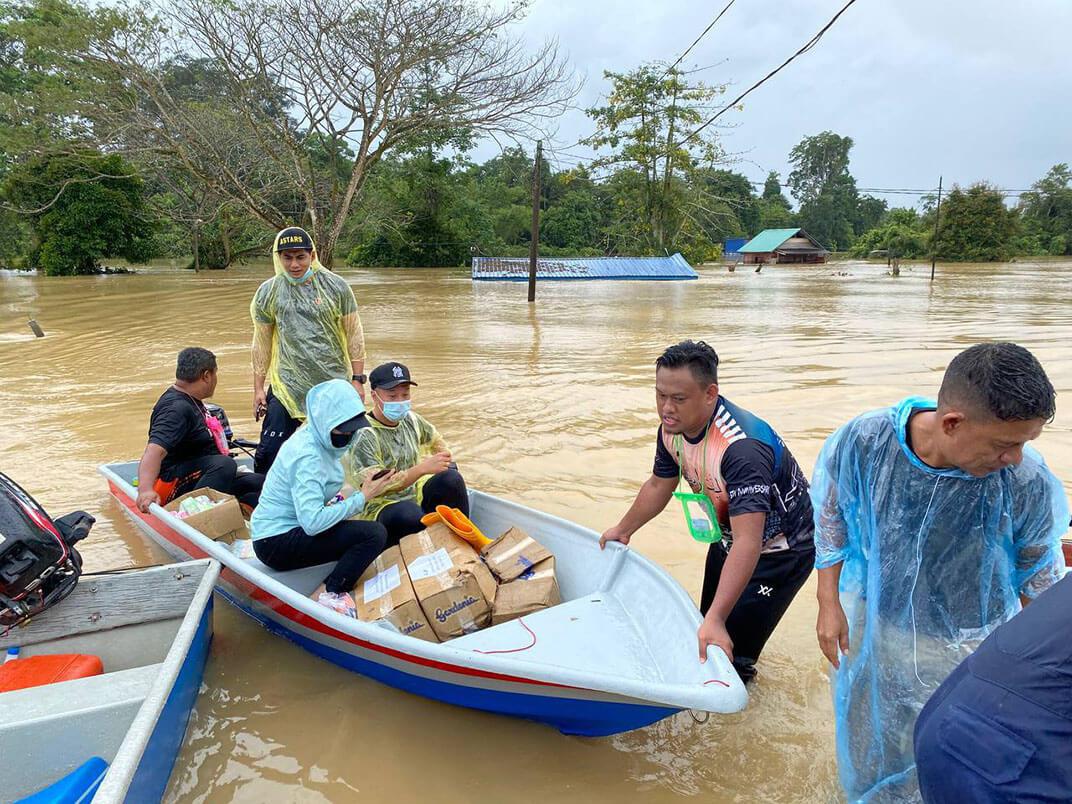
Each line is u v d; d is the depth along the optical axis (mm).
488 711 3211
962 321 15547
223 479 4863
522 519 4203
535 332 14375
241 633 4086
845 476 2328
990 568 2186
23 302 20016
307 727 3291
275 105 21203
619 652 3131
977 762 1561
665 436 3152
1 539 3113
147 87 20422
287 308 5293
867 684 2379
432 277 33406
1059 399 8227
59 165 29734
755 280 32250
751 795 2875
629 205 40594
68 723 2746
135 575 3672
